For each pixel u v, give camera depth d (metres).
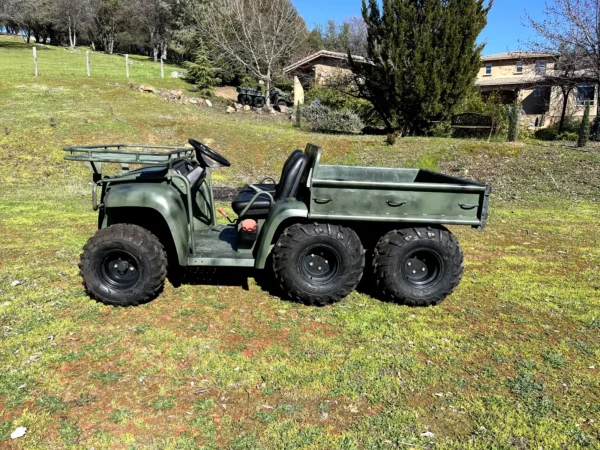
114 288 4.21
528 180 11.69
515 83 27.11
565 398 3.08
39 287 4.64
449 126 16.25
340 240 4.20
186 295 4.54
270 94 26.59
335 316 4.19
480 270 5.59
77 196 9.33
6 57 28.72
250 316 4.14
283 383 3.15
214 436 2.67
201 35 29.28
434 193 4.18
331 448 2.58
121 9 42.44
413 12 15.12
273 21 27.41
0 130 12.34
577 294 4.86
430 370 3.35
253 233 4.24
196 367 3.32
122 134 13.16
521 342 3.81
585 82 19.95
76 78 20.36
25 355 3.41
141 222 4.72
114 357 3.43
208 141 13.77
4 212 7.80
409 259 4.40
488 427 2.78
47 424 2.73
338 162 13.06
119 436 2.65
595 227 7.89
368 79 16.91
